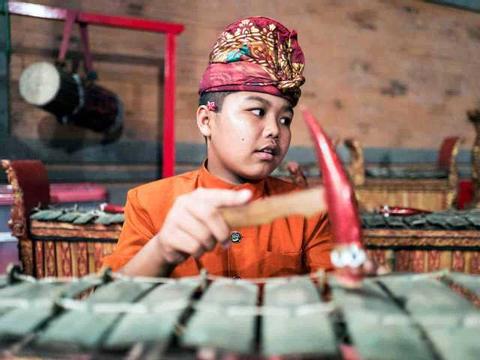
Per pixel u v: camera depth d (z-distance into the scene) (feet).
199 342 2.07
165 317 2.32
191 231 3.25
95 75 12.68
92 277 3.02
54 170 13.64
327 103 18.75
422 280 2.87
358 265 2.52
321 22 18.29
